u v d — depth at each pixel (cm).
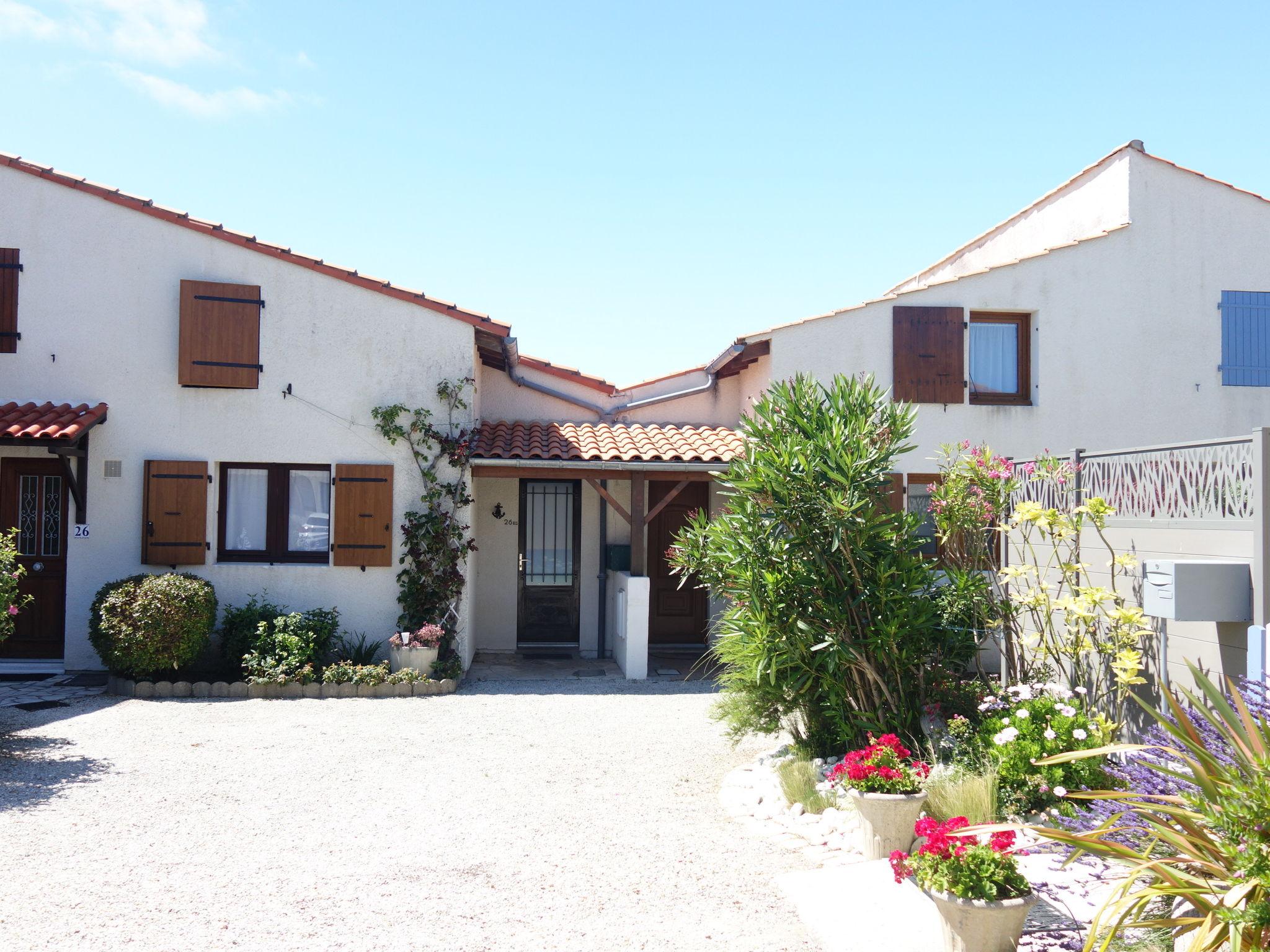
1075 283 1243
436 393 1140
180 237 1121
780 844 556
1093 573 684
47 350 1106
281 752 772
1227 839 342
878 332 1227
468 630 1193
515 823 596
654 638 1445
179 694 993
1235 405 1253
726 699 779
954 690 712
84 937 415
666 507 1445
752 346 1250
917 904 445
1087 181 1345
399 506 1130
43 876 489
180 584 1010
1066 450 1232
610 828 587
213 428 1116
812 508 662
